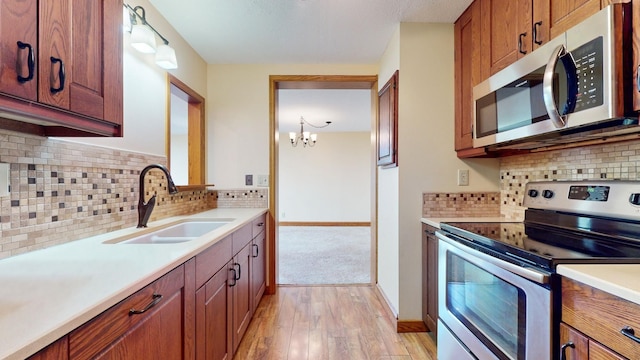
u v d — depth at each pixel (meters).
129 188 1.71
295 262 4.01
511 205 2.09
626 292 0.70
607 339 0.76
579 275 0.84
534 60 1.32
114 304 0.72
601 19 0.99
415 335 2.12
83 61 0.95
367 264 3.91
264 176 2.88
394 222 2.29
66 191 1.29
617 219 1.26
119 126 1.14
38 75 0.79
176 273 1.05
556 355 0.91
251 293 2.21
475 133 1.83
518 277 1.06
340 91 3.82
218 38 2.37
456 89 2.15
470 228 1.61
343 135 7.24
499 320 1.18
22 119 0.96
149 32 1.64
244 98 2.88
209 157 2.87
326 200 7.26
